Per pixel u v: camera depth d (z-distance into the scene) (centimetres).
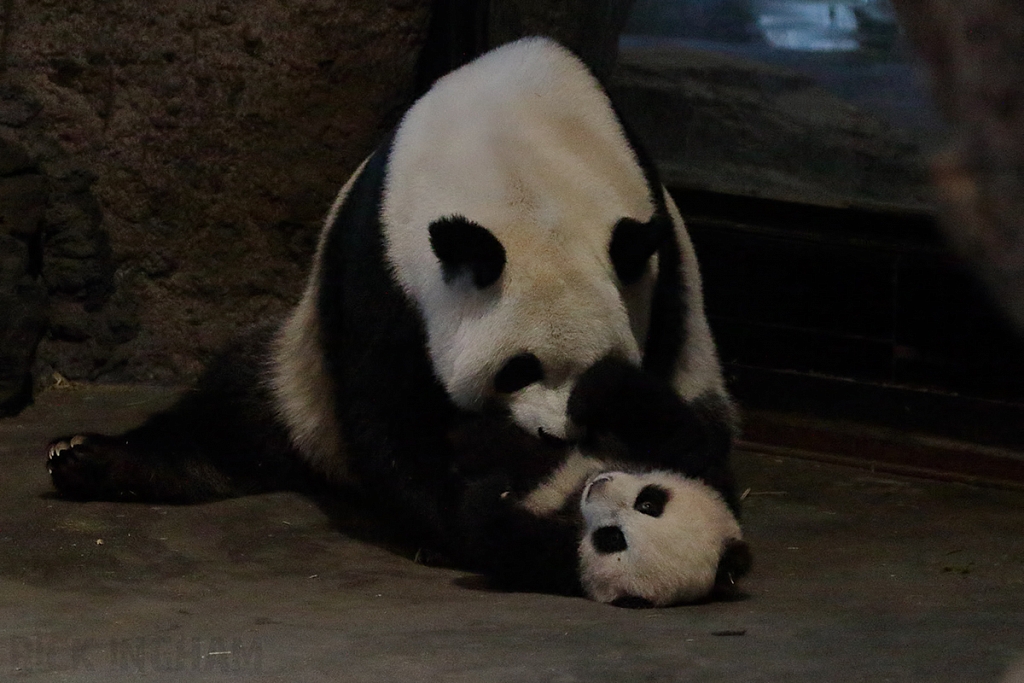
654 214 1288
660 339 1325
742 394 1920
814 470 1700
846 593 1166
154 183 1814
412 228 1230
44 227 1786
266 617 1038
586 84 1359
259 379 1525
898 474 1684
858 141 2447
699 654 890
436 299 1184
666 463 1209
